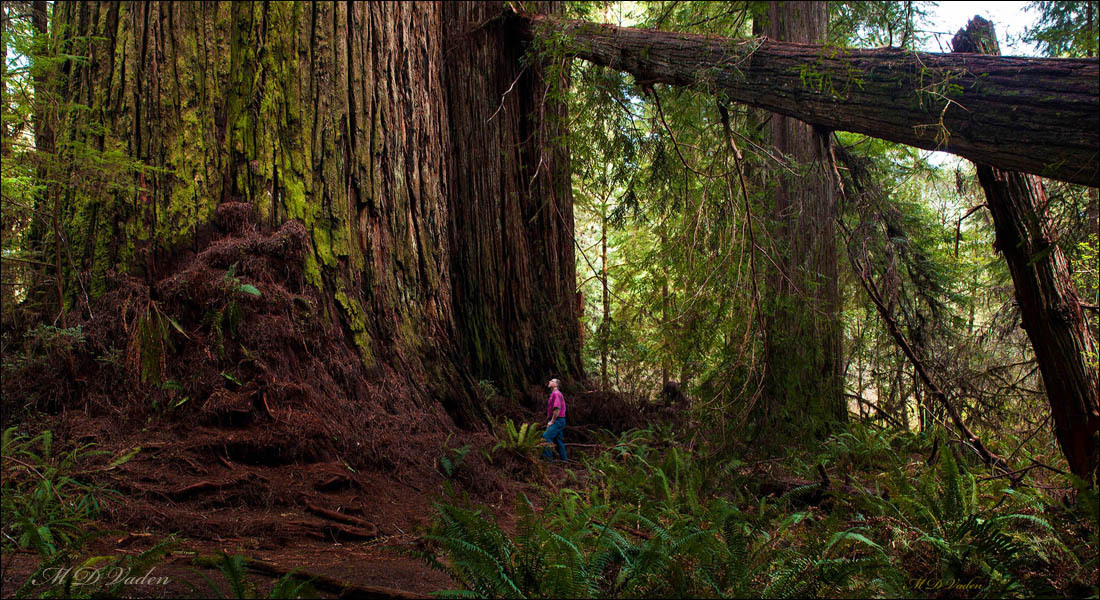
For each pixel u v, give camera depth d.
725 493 6.78
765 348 6.64
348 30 8.30
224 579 3.73
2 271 6.41
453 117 11.61
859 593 3.93
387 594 3.73
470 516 4.01
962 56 4.72
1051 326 5.41
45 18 7.49
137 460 5.31
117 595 3.22
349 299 7.49
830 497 6.51
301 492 5.56
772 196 8.29
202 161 7.17
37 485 4.53
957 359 7.39
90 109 6.43
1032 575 4.20
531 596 3.62
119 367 5.93
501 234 12.02
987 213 8.17
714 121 8.17
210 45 7.48
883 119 5.24
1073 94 4.05
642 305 7.81
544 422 10.35
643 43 7.99
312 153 7.71
